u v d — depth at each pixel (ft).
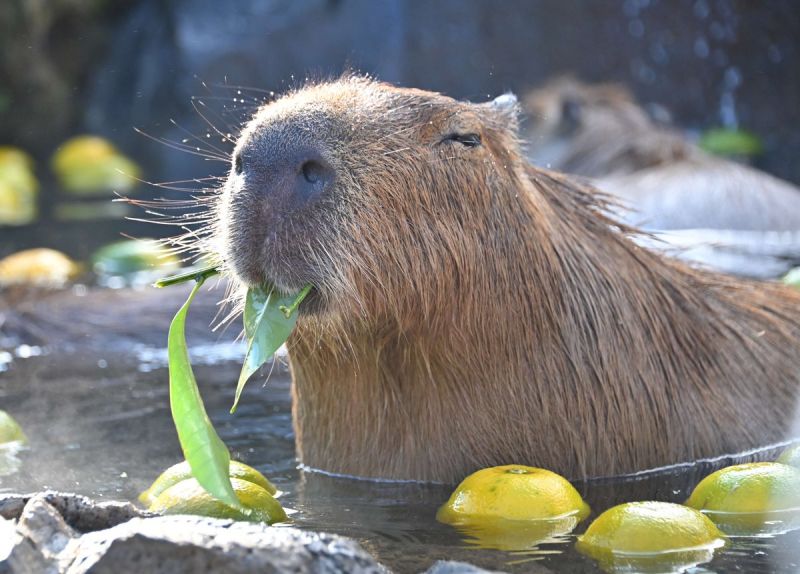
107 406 34.12
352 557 16.88
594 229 29.35
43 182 77.82
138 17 87.92
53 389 36.27
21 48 84.69
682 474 27.99
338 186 23.94
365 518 23.93
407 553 21.35
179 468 25.05
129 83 86.38
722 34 89.15
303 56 86.38
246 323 23.52
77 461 28.35
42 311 43.98
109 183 76.13
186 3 87.51
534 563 20.38
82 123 86.43
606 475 28.02
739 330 30.78
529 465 27.37
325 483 27.09
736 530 22.04
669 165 59.88
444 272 25.49
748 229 53.78
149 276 52.37
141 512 19.58
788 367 31.04
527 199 27.53
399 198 24.80
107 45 87.51
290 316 23.38
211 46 85.35
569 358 27.55
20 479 26.78
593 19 90.89
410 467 27.17
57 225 64.59
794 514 23.00
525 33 90.68
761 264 47.37
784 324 32.30
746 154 80.38
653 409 28.53
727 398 29.66
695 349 29.68
